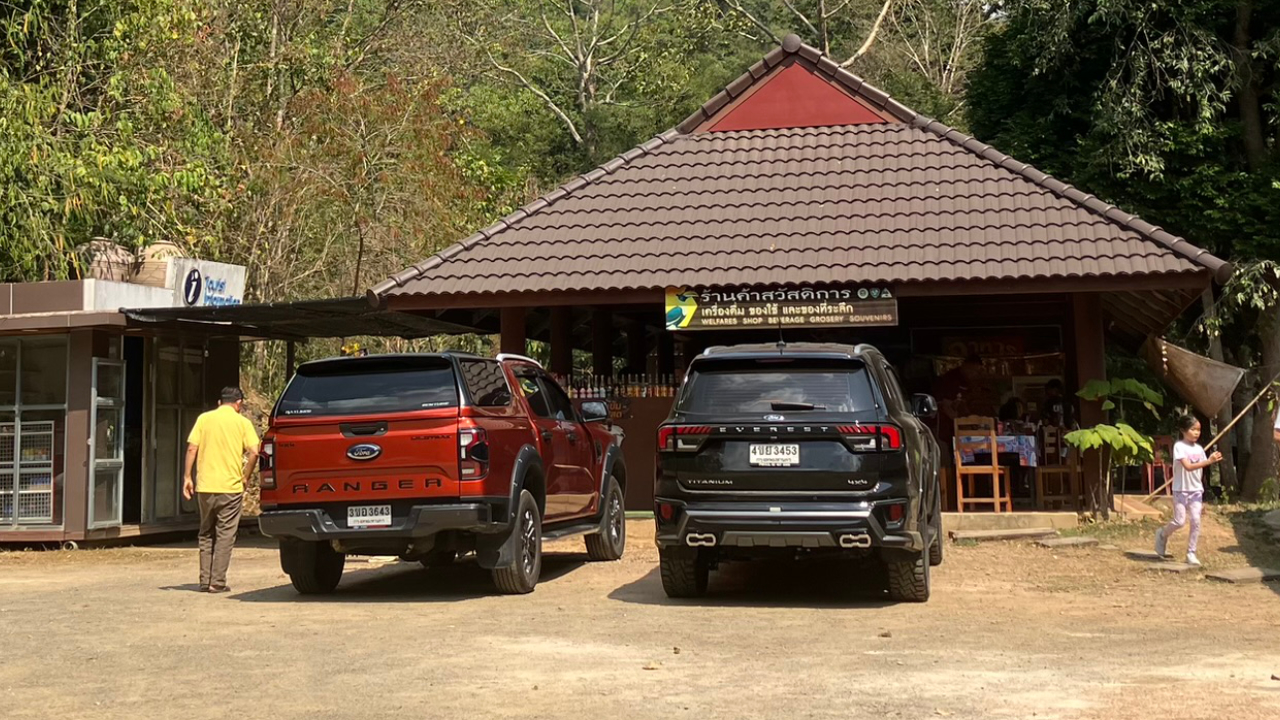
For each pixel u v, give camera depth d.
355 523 10.37
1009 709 6.22
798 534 9.53
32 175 19.58
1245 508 16.78
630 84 52.03
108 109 22.16
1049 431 16.34
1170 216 23.62
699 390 10.02
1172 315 18.89
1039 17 24.84
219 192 23.72
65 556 15.66
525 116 49.31
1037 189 16.73
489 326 20.31
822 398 9.73
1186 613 9.70
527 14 51.78
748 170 17.97
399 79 28.62
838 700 6.45
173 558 15.32
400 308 16.03
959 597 10.62
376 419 10.31
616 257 16.36
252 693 6.79
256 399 28.11
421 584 11.98
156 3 22.80
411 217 26.36
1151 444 15.24
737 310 15.62
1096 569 12.34
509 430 10.89
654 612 9.79
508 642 8.36
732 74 49.97
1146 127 23.41
